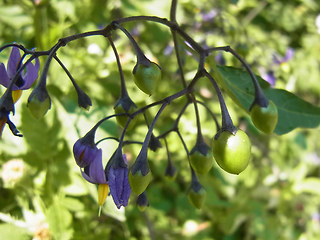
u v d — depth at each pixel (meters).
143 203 0.13
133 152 0.23
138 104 0.23
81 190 0.19
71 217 0.19
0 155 0.18
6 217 0.18
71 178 0.19
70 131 0.19
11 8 0.22
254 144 0.30
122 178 0.10
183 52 0.22
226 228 0.26
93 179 0.11
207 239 0.26
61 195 0.19
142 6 0.25
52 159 0.19
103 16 0.25
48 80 0.20
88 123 0.19
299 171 0.30
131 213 0.23
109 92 0.23
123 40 0.24
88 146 0.11
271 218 0.29
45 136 0.18
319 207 0.34
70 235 0.18
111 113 0.19
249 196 0.28
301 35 0.45
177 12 0.25
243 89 0.14
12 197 0.19
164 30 0.25
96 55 0.23
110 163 0.11
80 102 0.12
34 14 0.20
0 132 0.10
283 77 0.31
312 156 0.36
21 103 0.18
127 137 0.23
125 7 0.24
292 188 0.29
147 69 0.11
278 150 0.33
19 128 0.18
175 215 0.26
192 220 0.26
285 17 0.42
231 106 0.26
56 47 0.10
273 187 0.30
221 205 0.26
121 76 0.12
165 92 0.24
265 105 0.11
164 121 0.24
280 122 0.14
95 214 0.20
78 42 0.23
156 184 0.26
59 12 0.22
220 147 0.10
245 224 0.29
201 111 0.24
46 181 0.18
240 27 0.26
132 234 0.23
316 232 0.32
